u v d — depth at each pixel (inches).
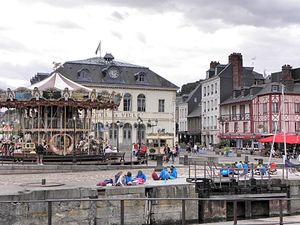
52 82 1446.9
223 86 2967.5
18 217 649.6
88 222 716.7
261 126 2517.2
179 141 3627.0
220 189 908.6
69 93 1332.4
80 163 1264.8
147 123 2463.1
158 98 2527.1
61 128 1391.5
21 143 1374.3
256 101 2586.1
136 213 767.7
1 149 1455.5
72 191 706.8
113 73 2472.9
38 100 1331.2
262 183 981.2
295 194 975.0
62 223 693.9
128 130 2459.4
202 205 866.1
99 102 1386.6
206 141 3181.6
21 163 1254.9
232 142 2787.9
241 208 933.8
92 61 2598.4
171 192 815.1
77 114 1441.9
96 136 2010.3
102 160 1326.3
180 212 816.9
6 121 1925.4
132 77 2519.7
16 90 1343.5
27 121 1439.5
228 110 2898.6
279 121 2444.6
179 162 1510.8
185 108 3582.7
